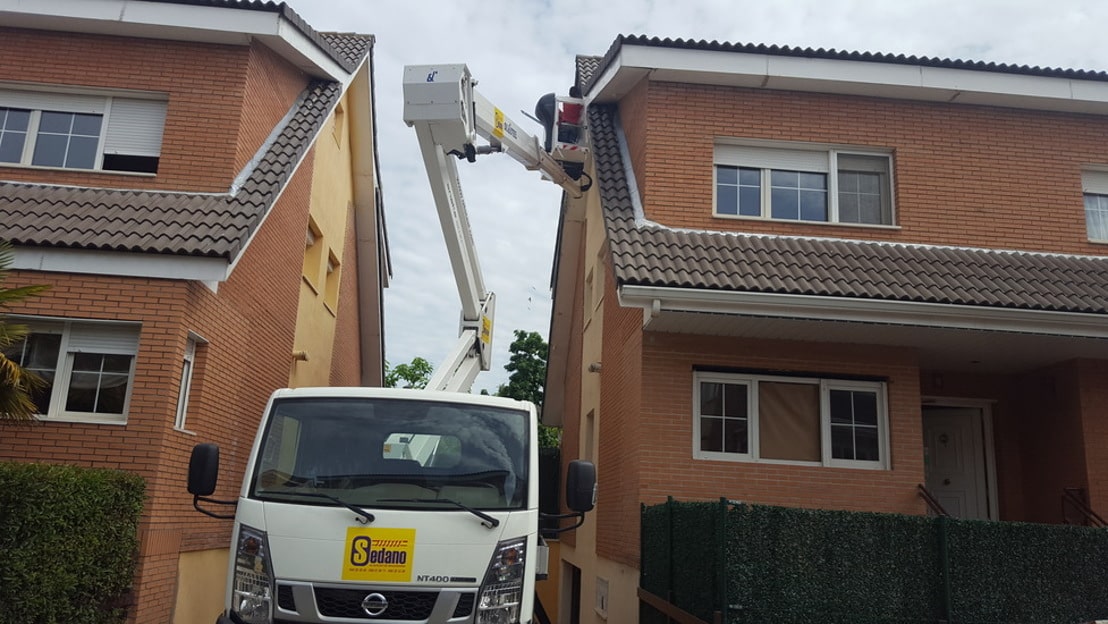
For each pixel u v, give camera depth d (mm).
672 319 9508
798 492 9883
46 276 8664
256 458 6109
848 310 9219
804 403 10250
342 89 13008
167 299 8719
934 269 10078
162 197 9883
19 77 10500
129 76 10609
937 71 11195
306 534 5621
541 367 33500
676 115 11164
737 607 6820
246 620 5559
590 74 13633
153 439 8414
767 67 11039
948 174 11266
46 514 6566
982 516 11602
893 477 10000
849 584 6969
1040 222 11203
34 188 9898
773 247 10281
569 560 16047
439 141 10281
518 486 6074
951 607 6949
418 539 5621
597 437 13367
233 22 10625
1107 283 10180
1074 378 10578
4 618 6297
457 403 6441
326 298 15836
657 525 9281
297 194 12516
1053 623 7023
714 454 10008
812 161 11398
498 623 5617
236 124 10492
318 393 6449
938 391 11633
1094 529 7246
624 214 10703
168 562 8703
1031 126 11523
